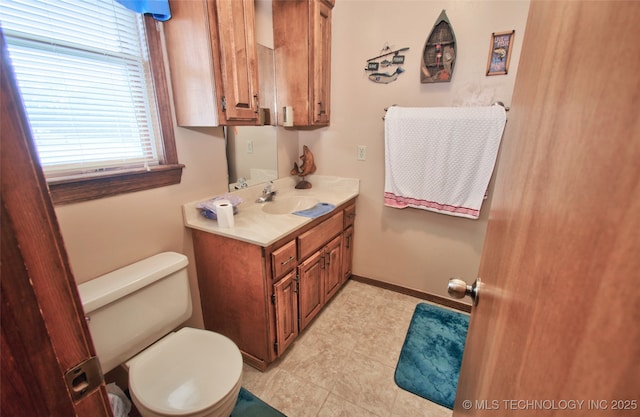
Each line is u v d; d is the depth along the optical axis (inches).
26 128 11.3
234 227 59.2
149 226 54.0
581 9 13.9
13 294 11.4
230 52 51.4
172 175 56.3
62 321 13.3
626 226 9.7
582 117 12.6
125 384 52.9
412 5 71.8
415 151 75.6
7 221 11.0
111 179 46.2
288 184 93.4
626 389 9.6
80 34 42.3
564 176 13.6
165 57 52.5
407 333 74.7
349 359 66.4
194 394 39.7
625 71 10.2
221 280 61.9
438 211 77.3
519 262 18.2
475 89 70.2
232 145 70.0
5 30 35.4
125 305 44.5
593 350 10.9
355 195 88.8
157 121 53.7
